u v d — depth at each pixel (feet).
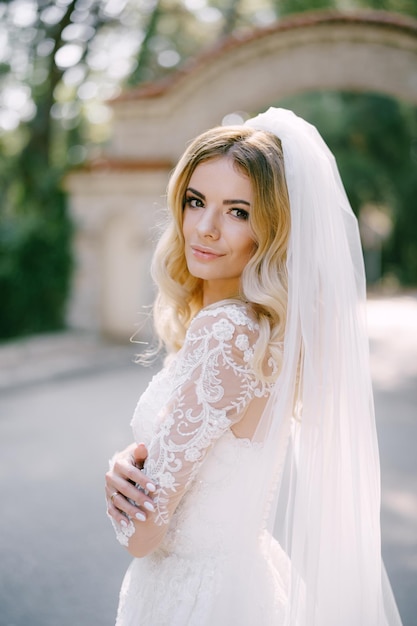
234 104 33.65
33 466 16.72
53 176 37.09
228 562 4.49
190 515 4.49
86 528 13.12
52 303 37.60
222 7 54.44
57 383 26.94
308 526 4.55
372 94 68.23
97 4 44.04
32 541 12.51
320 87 32.63
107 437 19.27
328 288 4.68
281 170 4.55
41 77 44.73
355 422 4.75
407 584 10.77
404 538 12.48
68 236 36.35
